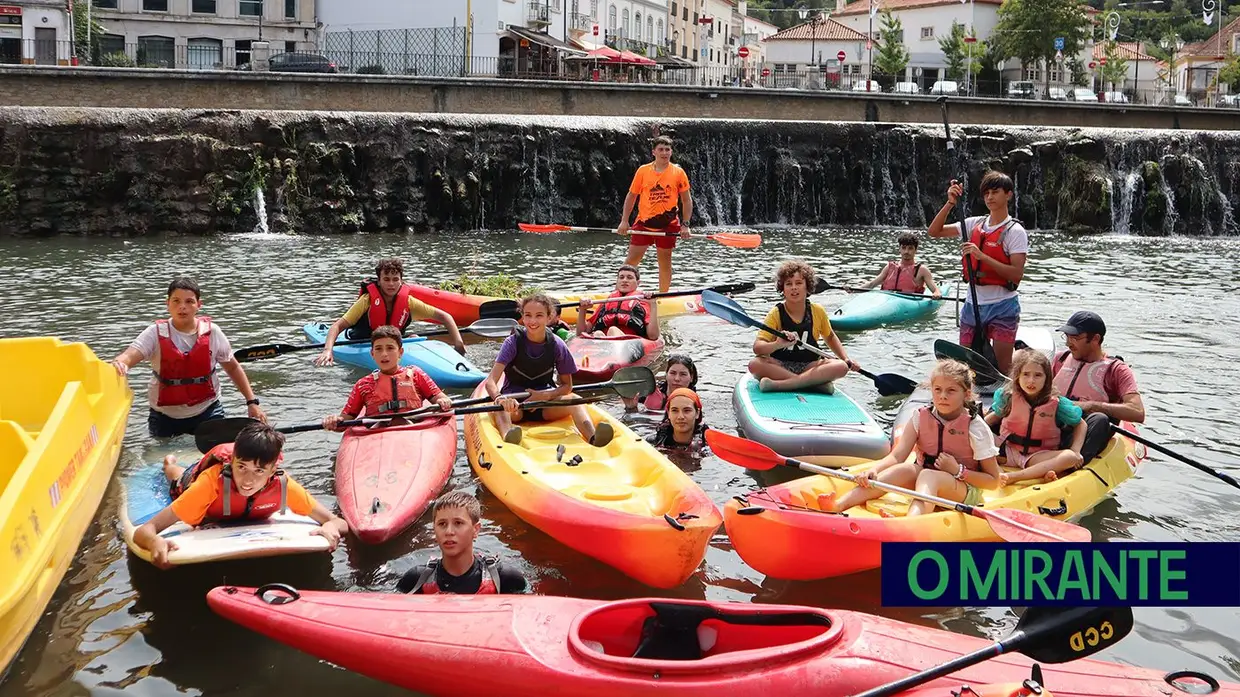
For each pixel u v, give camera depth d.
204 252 17.22
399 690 3.88
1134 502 5.85
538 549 5.16
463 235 21.38
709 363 9.27
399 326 8.81
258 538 4.56
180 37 38.91
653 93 27.12
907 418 6.76
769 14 106.06
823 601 4.67
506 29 40.81
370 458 5.78
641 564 4.59
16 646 3.97
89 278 13.91
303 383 8.37
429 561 4.43
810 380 7.31
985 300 7.48
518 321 9.29
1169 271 16.83
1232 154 26.48
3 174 18.91
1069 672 3.55
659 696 3.39
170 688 3.87
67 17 33.53
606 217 24.38
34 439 5.26
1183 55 79.00
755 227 25.09
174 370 6.37
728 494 5.98
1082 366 6.41
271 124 20.88
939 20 65.50
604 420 6.35
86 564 4.88
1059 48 54.00
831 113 28.95
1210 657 4.21
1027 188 26.34
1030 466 5.66
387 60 37.81
